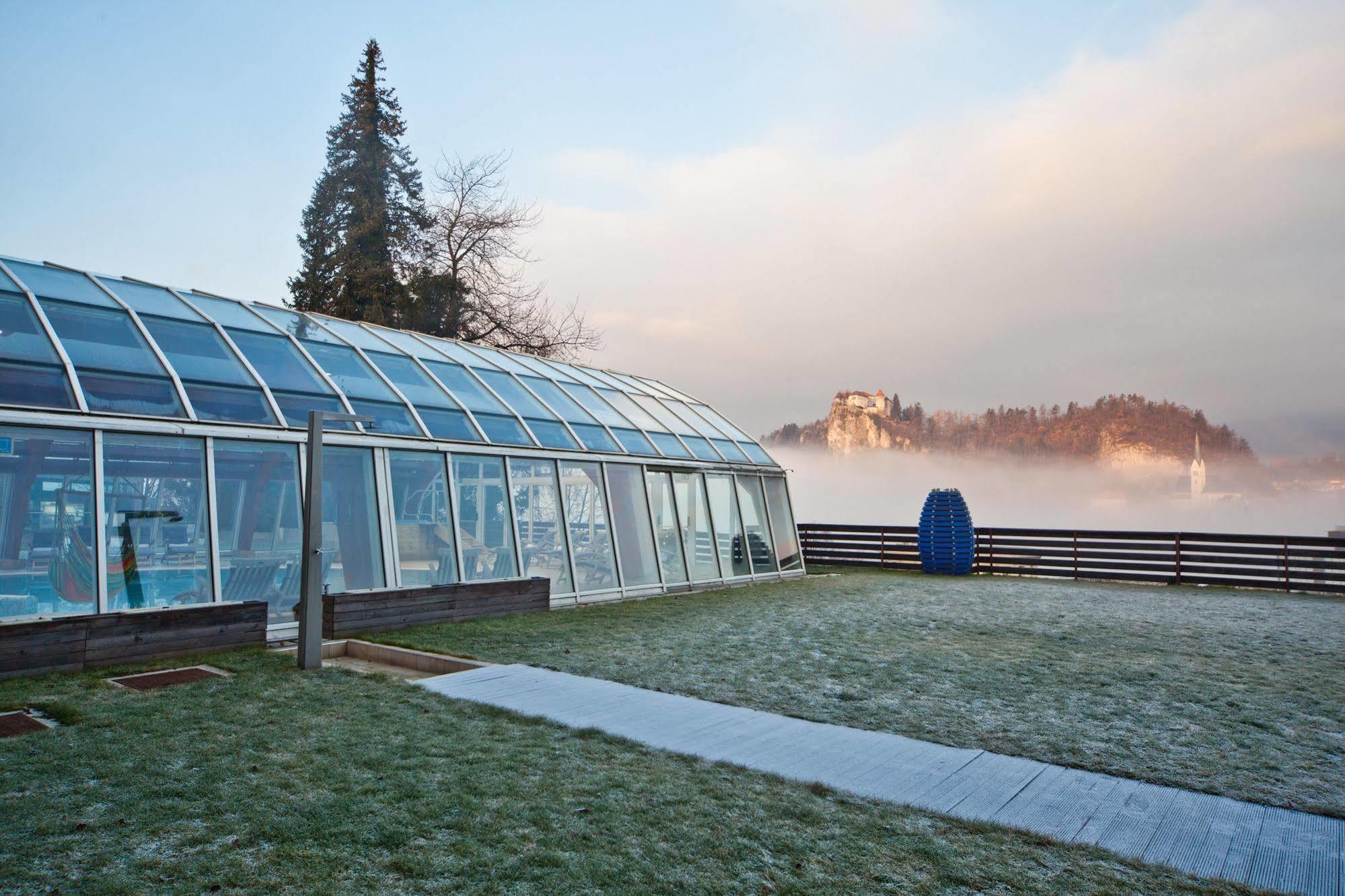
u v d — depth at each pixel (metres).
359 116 42.81
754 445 23.48
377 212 40.22
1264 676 9.69
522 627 12.36
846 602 16.36
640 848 4.59
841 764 6.24
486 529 14.39
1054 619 14.34
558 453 16.12
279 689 8.12
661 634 12.07
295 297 40.59
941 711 7.94
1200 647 11.60
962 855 4.63
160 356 11.72
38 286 11.84
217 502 11.06
